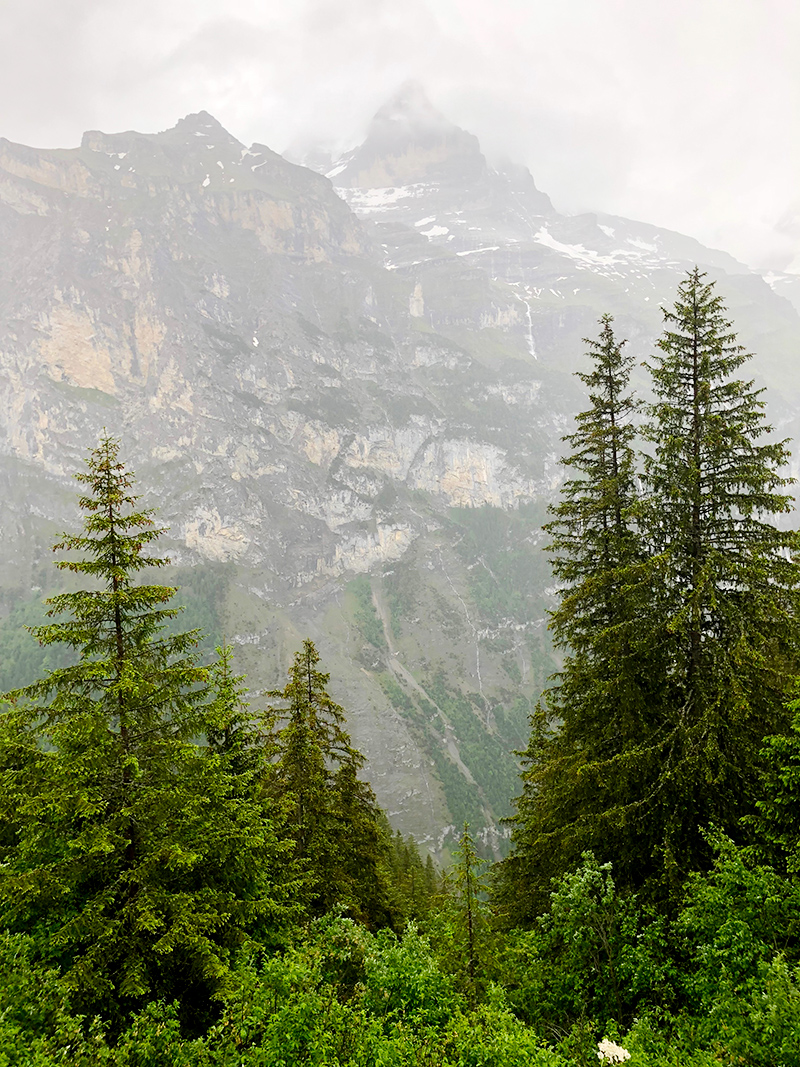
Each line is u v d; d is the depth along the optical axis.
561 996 11.80
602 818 13.83
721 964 9.82
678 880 12.07
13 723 11.02
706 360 14.35
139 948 10.66
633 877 13.62
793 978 8.99
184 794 11.66
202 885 12.88
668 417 14.35
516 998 12.12
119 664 11.59
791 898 9.80
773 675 13.23
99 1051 7.98
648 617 14.75
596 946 11.59
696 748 12.87
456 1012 9.73
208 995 12.10
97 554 12.06
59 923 11.09
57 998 9.12
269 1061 8.19
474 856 13.58
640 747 13.76
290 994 9.19
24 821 11.60
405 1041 8.80
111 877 11.52
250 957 11.25
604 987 11.34
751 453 13.81
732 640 13.52
